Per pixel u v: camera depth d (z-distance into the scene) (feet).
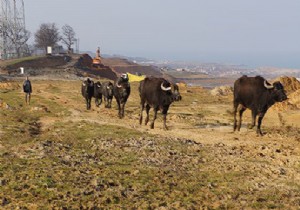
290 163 40.83
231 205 27.86
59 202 27.50
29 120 71.56
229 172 36.91
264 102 56.85
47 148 45.27
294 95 90.27
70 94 129.49
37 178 32.71
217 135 57.98
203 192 30.99
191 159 41.88
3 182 31.58
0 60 384.68
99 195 29.32
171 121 73.26
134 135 54.65
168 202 28.45
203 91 158.71
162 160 41.06
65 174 34.40
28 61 354.54
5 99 106.73
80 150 45.34
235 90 60.13
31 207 26.40
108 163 39.60
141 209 26.89
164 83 60.80
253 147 48.49
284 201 29.04
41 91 136.98
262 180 34.47
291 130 63.77
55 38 496.23
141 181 33.12
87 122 66.59
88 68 392.06
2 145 47.70
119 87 75.61
